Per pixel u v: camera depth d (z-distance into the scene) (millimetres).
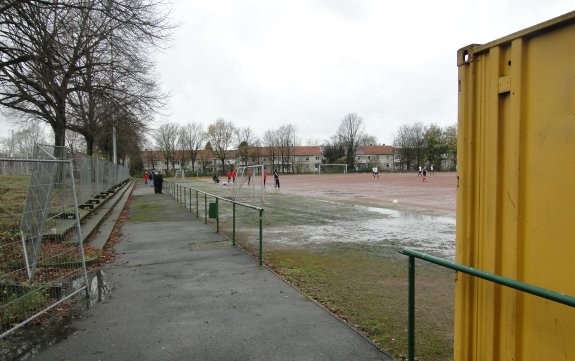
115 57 16188
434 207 18812
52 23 11234
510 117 2410
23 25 9977
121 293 5855
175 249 9078
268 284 6254
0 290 5289
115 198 24344
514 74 2354
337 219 14688
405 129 113375
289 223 13688
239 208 19078
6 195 6805
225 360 3797
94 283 6391
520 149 2330
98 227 12062
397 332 4426
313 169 125938
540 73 2217
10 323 4633
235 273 6941
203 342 4188
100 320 4820
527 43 2299
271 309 5133
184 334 4395
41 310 5043
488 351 2607
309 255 8523
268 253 8703
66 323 4730
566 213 2072
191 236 10898
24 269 6156
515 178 2363
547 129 2176
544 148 2193
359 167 117062
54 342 4223
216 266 7457
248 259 8039
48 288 5730
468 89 2766
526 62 2307
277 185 37031
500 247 2508
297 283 6332
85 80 16344
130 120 22266
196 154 112188
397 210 17609
